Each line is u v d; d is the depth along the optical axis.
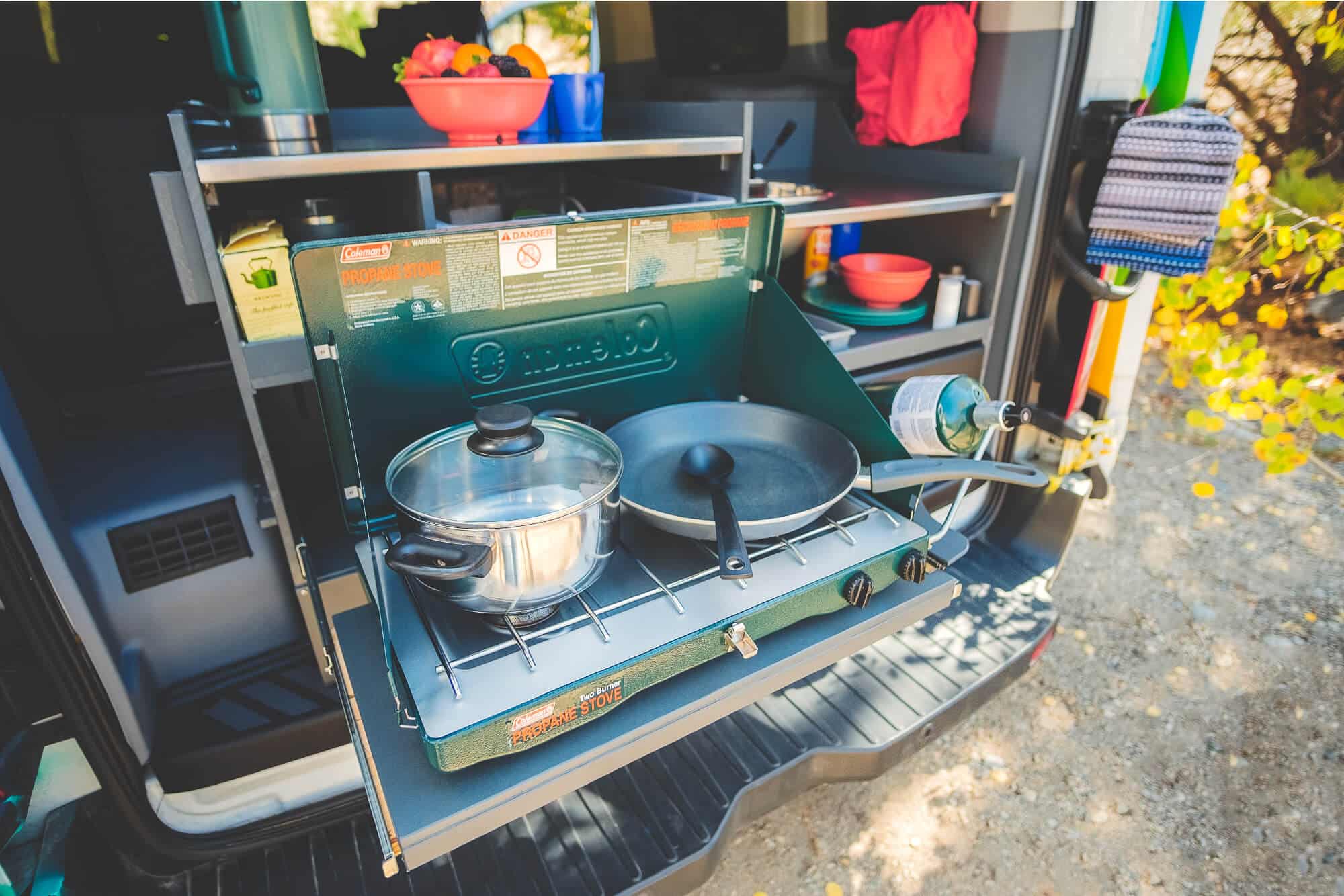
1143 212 1.64
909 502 1.07
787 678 0.96
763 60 2.21
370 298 0.94
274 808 1.35
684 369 1.27
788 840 1.67
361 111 1.63
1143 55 1.66
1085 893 1.57
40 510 1.09
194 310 1.61
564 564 0.84
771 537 1.02
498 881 1.40
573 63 1.50
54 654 1.06
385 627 0.84
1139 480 3.11
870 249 2.25
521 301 1.06
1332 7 2.98
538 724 0.78
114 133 1.39
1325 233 2.36
